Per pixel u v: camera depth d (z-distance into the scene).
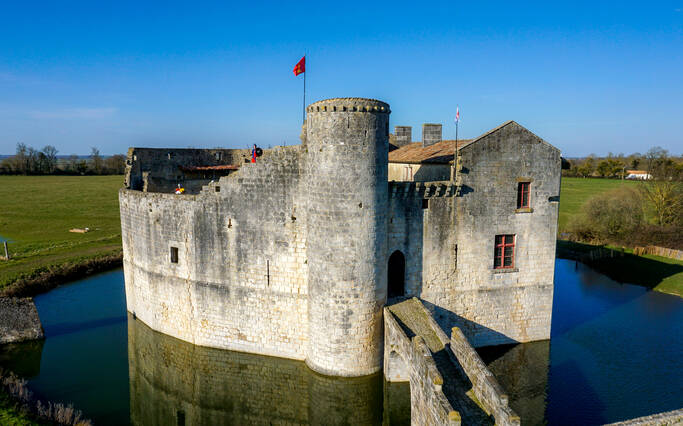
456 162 26.23
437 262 27.03
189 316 29.64
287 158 25.39
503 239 28.14
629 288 43.22
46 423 20.67
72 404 23.94
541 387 24.44
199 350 29.12
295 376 26.67
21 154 165.62
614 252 54.75
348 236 23.22
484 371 17.53
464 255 27.42
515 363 26.97
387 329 23.77
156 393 26.05
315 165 23.28
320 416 24.05
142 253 31.70
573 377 25.47
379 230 23.94
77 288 43.47
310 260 24.56
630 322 33.78
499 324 28.83
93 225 74.50
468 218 27.05
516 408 22.55
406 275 26.56
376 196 23.47
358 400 24.38
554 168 28.00
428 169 30.34
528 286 28.88
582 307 37.47
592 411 22.28
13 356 29.50
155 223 30.00
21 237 64.38
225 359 28.20
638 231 58.56
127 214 33.06
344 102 22.23
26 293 41.03
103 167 177.25
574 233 65.25
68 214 85.25
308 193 24.14
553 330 32.19
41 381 26.44
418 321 23.94
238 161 43.84
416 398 19.42
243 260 27.31
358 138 22.58
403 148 40.62
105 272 49.22
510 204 27.59
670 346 29.36
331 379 24.72
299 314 26.72
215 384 26.50
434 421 16.78
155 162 39.12
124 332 33.22
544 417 21.83
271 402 24.97
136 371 27.92
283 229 26.11
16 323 31.16
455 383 19.05
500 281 28.33
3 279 42.06
